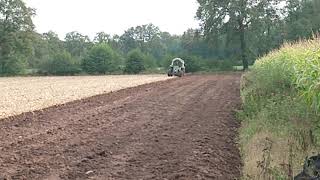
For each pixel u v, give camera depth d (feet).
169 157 35.83
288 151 31.09
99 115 62.23
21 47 304.30
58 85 143.84
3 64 296.92
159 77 207.51
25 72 303.89
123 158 35.63
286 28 236.22
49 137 44.65
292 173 26.07
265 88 58.03
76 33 450.71
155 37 486.38
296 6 240.73
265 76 62.39
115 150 38.58
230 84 140.46
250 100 58.03
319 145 30.14
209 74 248.73
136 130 49.03
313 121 34.73
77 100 84.89
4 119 56.80
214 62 291.38
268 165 28.27
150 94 99.76
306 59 33.32
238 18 278.46
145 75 249.14
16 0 301.02
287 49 66.18
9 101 82.89
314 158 24.71
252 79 91.81
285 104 41.93
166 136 45.24
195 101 82.02
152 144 41.14
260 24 271.49
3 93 105.91
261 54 269.23
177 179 29.43
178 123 54.19
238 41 287.69
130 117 60.03
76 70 301.43
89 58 302.45
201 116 60.54
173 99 86.43
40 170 31.73
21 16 303.48
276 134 36.58
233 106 72.84
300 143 32.12
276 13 271.28
